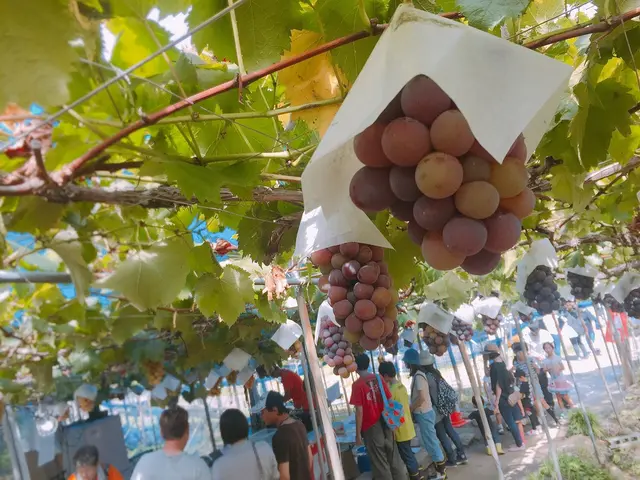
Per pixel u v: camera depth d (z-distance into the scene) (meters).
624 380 11.30
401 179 0.85
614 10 1.38
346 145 1.07
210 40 1.48
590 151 1.72
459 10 1.20
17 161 1.33
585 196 2.65
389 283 1.76
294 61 1.25
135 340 3.90
